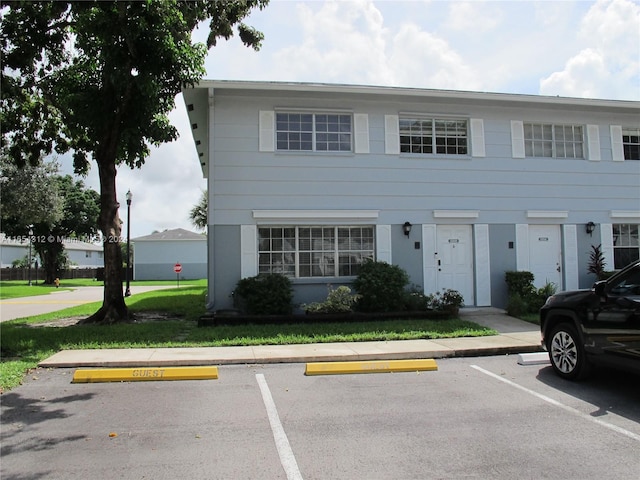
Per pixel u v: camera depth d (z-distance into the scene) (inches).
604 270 552.4
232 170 489.7
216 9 419.2
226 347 343.0
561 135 566.6
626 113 575.5
